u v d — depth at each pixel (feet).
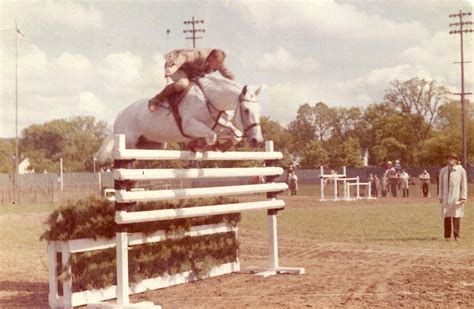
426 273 35.73
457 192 54.54
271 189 37.93
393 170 145.38
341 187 199.31
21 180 205.57
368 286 31.58
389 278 34.09
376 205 110.52
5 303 29.58
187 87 32.94
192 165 42.98
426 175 142.20
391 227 68.03
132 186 32.45
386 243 53.01
